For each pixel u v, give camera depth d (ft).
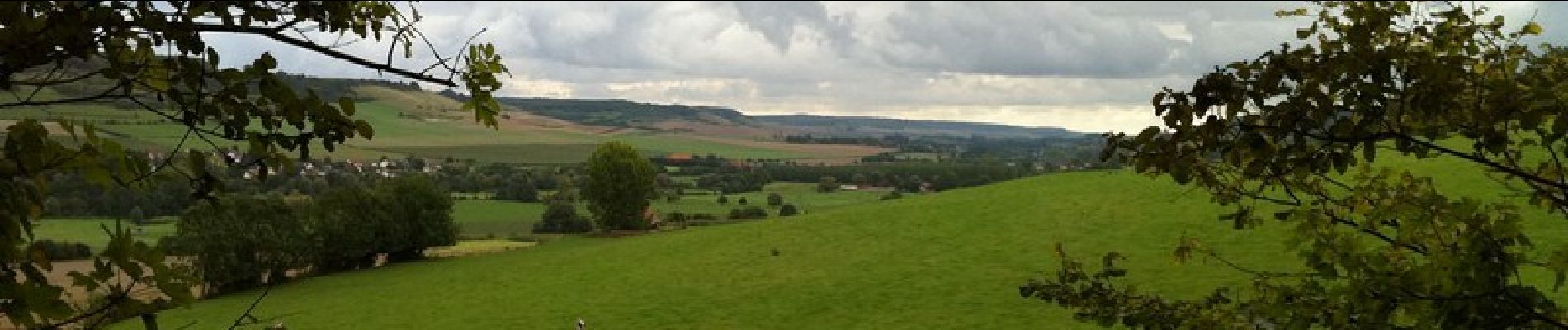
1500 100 15.10
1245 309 20.94
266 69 13.00
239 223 279.49
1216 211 203.62
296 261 295.28
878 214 271.90
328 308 232.12
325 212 312.29
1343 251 18.61
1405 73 15.42
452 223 359.66
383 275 301.43
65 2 11.40
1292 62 15.19
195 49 12.53
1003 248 213.46
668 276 233.76
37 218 11.30
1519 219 15.75
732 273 228.22
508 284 248.32
